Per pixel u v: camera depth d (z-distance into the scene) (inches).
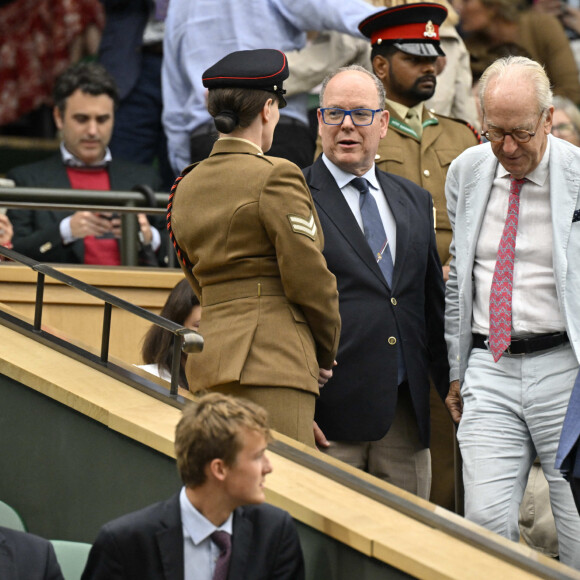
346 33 839.1
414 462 654.5
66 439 578.2
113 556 456.1
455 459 659.4
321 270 549.0
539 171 590.6
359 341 625.0
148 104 1000.2
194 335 543.8
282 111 873.5
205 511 460.1
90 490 566.9
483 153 613.3
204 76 570.6
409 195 658.8
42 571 464.8
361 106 633.0
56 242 848.3
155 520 461.4
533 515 703.7
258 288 556.7
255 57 570.6
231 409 454.0
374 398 625.0
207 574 459.5
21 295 824.9
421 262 647.8
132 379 590.6
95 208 846.5
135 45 1001.5
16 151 1245.1
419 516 478.6
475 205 610.5
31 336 649.0
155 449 536.4
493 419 594.2
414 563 441.7
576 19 1106.1
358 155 636.1
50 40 1214.9
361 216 643.5
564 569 454.0
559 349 587.5
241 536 463.8
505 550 455.8
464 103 922.7
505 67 581.3
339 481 510.0
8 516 562.9
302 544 486.6
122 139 995.9
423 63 754.2
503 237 596.4
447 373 665.0
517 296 592.1
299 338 556.7
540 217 591.2
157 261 873.5
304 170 655.1
